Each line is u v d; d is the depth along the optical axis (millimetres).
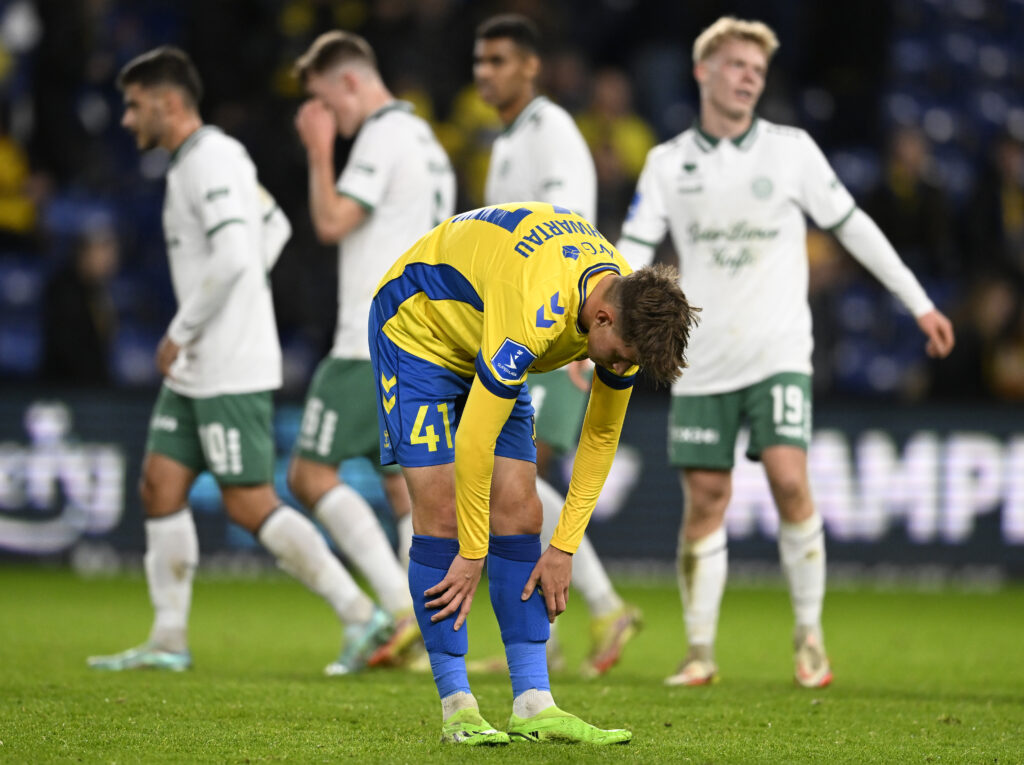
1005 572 37656
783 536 19188
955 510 37688
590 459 13039
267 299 20219
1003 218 48062
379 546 20500
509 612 13195
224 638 23969
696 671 19156
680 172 19656
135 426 35969
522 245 12531
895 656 22656
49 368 39125
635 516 37188
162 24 49312
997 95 55656
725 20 19609
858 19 53156
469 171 45031
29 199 45688
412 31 47875
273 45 47281
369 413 20797
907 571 37438
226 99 47188
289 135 44500
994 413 37844
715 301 19359
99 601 29156
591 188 21719
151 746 12805
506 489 13195
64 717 14406
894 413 37594
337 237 20750
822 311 42250
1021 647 24047
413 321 13383
